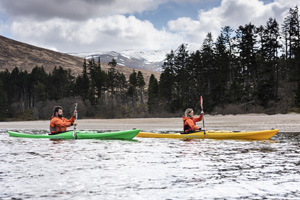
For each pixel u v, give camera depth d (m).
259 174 5.73
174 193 4.48
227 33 62.62
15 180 5.30
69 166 6.62
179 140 12.89
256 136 13.00
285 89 48.38
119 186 4.89
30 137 14.28
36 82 97.62
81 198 4.24
